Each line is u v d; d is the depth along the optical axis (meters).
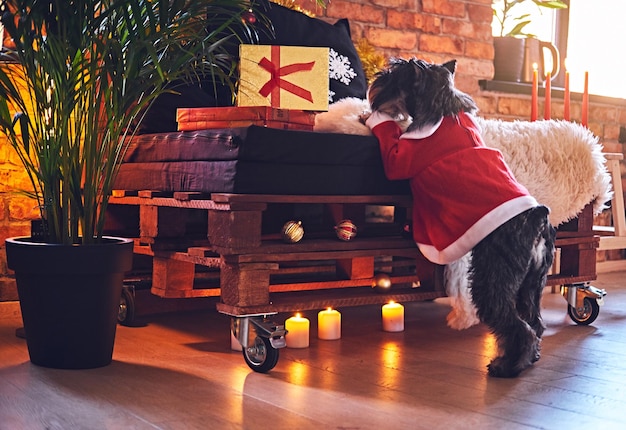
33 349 2.04
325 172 2.22
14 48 2.68
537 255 2.11
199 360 2.14
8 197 2.71
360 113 2.45
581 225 2.83
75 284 1.97
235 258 2.04
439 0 3.66
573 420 1.66
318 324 2.56
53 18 1.96
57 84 1.97
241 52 2.33
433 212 2.21
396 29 3.53
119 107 1.98
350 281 2.50
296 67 2.35
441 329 2.65
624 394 1.87
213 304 2.83
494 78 4.02
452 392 1.86
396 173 2.25
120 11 1.99
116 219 2.75
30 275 1.98
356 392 1.85
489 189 2.09
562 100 4.23
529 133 2.69
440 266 2.50
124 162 2.55
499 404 1.77
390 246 2.38
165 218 2.38
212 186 2.13
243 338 2.04
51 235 2.07
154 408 1.69
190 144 2.25
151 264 2.81
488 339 2.49
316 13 3.30
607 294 3.53
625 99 4.55
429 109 2.20
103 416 1.62
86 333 2.00
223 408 1.70
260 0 2.73
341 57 2.91
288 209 3.05
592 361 2.22
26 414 1.63
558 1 4.48
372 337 2.51
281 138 2.10
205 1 1.98
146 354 2.20
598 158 2.78
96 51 1.91
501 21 4.18
